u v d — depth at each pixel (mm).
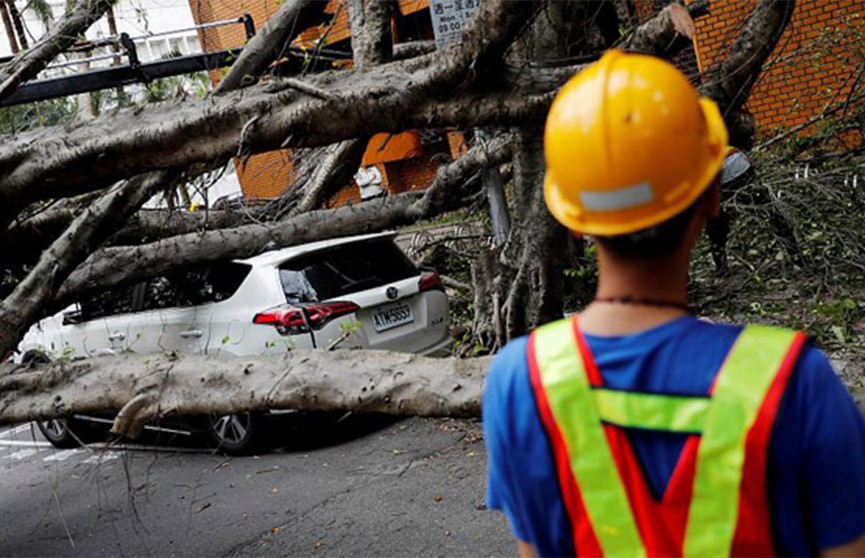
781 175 7766
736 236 7848
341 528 5258
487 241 8508
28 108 8016
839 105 8555
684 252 1384
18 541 6066
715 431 1267
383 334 7020
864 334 6148
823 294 6938
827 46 8844
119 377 4746
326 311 6715
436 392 3914
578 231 1406
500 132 6895
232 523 5660
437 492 5539
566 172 1396
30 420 5051
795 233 7242
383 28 5602
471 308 8602
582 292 7988
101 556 5516
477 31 4078
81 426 8656
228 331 6945
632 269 1373
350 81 4469
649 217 1338
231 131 4605
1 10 8523
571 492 1386
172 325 7336
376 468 6207
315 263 6934
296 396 4215
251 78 5992
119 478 7219
